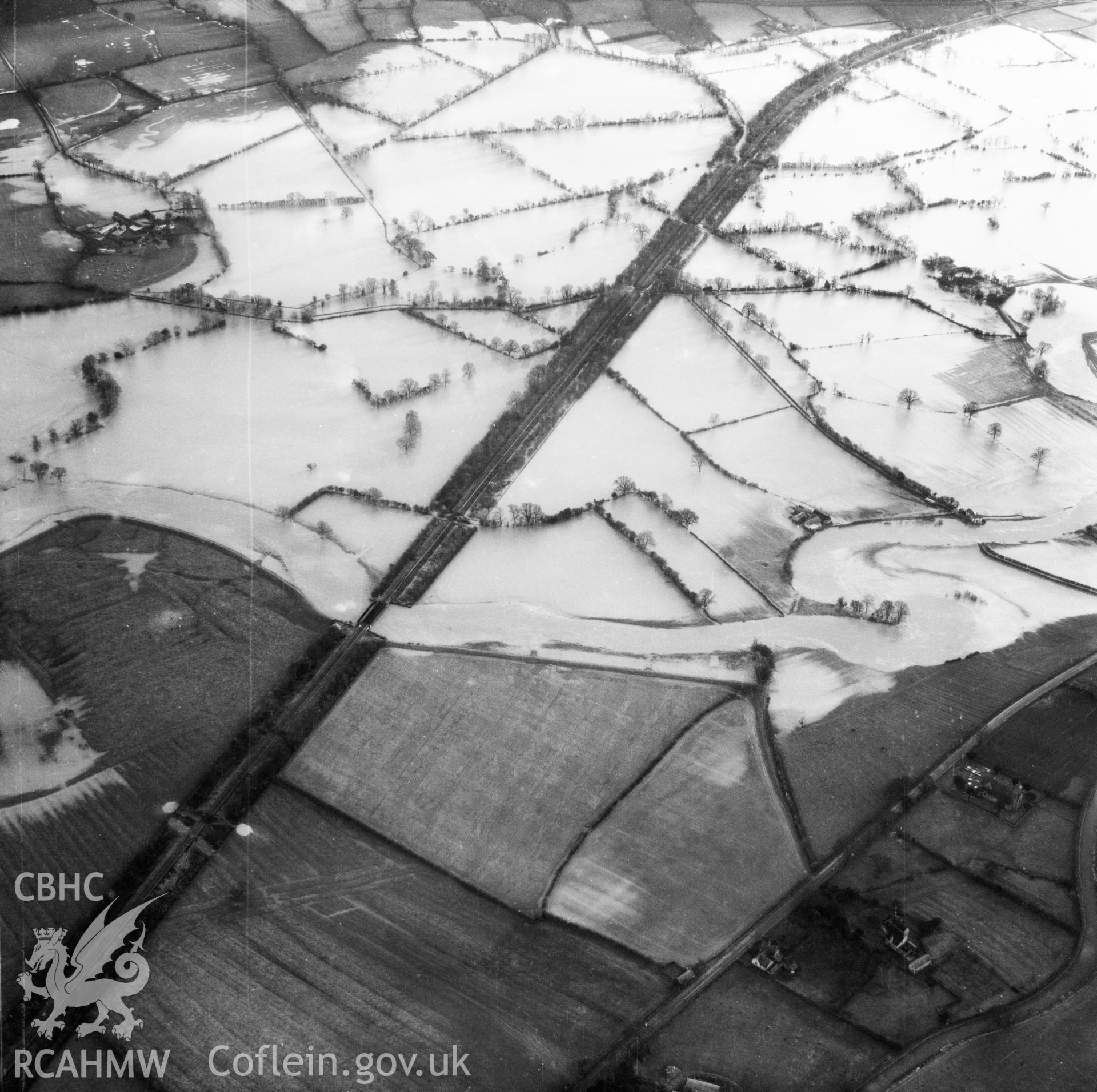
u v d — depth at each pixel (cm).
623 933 18312
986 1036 16788
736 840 19600
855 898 18612
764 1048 16738
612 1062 16662
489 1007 17400
